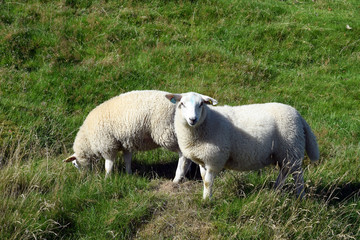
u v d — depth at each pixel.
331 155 8.05
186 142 5.92
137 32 12.75
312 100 10.80
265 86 11.25
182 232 5.37
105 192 6.27
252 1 15.05
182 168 7.18
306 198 6.12
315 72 12.11
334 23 14.35
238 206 5.79
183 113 5.64
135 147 7.43
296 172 5.96
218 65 11.73
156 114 7.08
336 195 6.55
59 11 13.19
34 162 7.28
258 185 6.57
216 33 13.32
